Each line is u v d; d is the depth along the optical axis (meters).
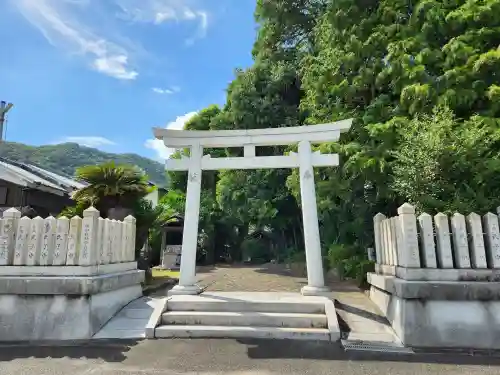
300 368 4.72
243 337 5.82
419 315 5.48
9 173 13.95
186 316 6.30
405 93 8.74
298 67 15.55
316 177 11.45
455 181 7.58
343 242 12.68
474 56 8.28
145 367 4.79
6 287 6.02
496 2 8.34
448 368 4.70
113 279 6.78
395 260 6.56
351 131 10.07
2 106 17.11
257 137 8.27
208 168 8.32
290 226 18.55
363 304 7.37
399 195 8.46
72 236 6.39
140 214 11.16
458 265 5.78
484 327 5.37
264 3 16.77
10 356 5.23
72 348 5.51
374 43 10.05
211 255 21.31
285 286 9.44
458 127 7.73
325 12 13.48
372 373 4.57
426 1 9.29
